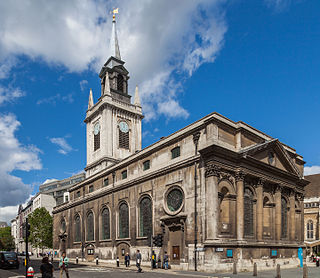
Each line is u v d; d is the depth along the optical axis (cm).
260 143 3070
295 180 3672
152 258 2902
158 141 3453
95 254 4316
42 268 1259
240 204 2780
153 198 3331
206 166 2741
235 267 2352
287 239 3469
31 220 6531
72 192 5472
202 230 2652
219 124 2844
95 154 5638
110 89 5791
